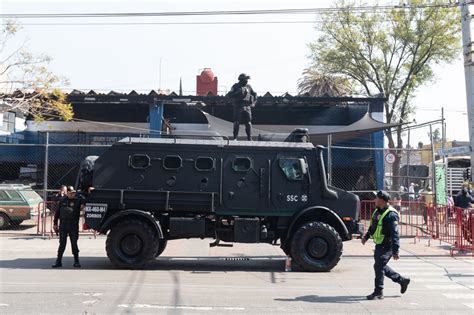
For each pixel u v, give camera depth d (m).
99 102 23.27
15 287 8.88
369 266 12.12
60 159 24.80
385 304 7.92
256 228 11.38
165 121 23.06
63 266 11.52
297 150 11.62
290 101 23.25
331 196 11.45
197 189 11.45
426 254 14.08
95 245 15.02
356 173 23.94
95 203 11.36
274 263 12.52
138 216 11.33
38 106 21.39
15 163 25.16
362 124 20.92
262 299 8.16
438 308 7.67
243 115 13.64
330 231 11.08
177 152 11.57
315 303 7.92
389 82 32.97
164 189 11.44
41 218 19.08
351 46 32.72
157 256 12.34
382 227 8.39
